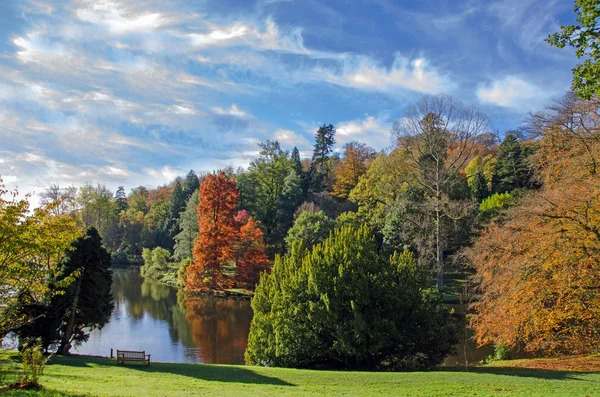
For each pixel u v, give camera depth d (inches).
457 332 1050.7
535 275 789.9
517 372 783.7
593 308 786.2
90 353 1224.2
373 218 2222.0
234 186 2400.3
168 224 3698.3
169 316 1740.9
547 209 815.7
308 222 2272.4
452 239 1763.0
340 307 967.0
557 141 1093.1
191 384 657.0
